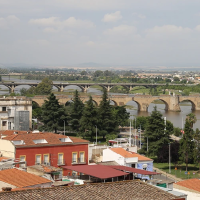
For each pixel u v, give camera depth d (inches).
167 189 2957.7
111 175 3002.0
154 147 7554.1
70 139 4800.7
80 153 4795.8
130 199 2341.3
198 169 7199.8
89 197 2297.0
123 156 4729.3
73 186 2385.6
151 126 7687.0
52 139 4675.2
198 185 3646.7
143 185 2534.5
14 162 3853.3
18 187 2805.1
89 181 3002.0
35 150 4483.3
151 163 4923.7
